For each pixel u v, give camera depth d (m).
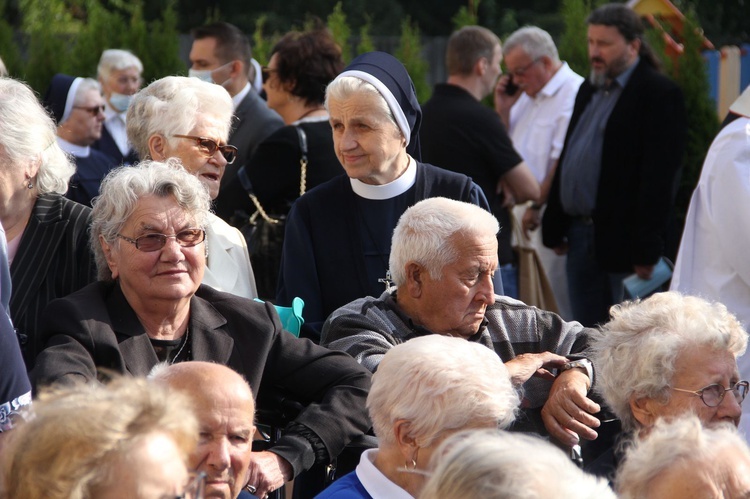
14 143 6.41
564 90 13.50
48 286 6.55
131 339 5.90
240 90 11.96
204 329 6.13
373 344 6.72
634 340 6.03
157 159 7.70
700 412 5.86
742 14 35.00
